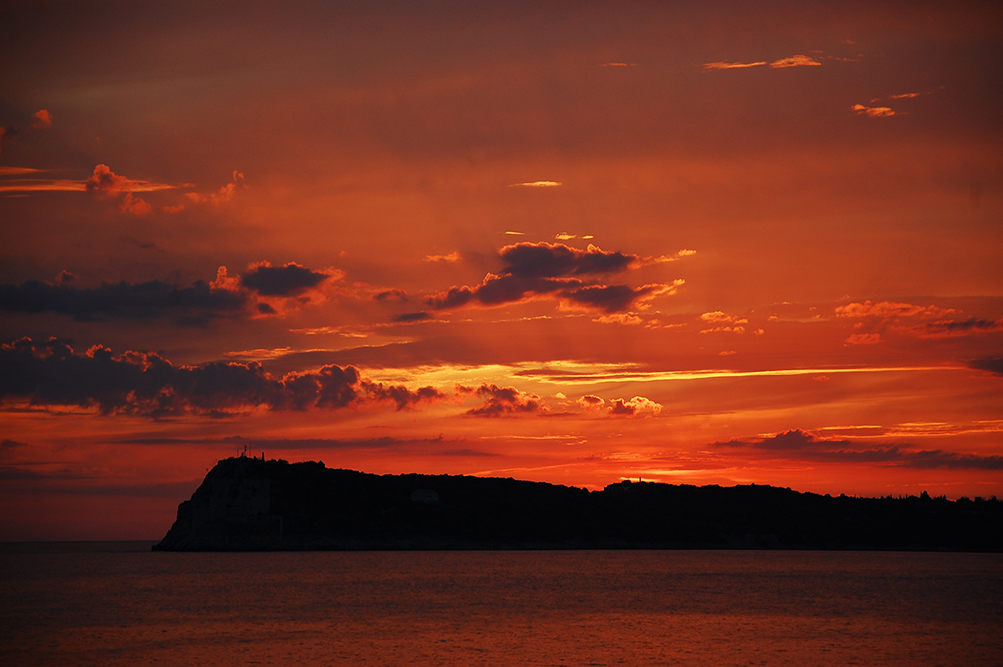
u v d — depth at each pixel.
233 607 92.06
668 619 82.75
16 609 90.19
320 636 70.94
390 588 114.69
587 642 68.19
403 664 58.91
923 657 62.84
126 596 103.75
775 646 66.94
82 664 58.97
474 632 73.44
